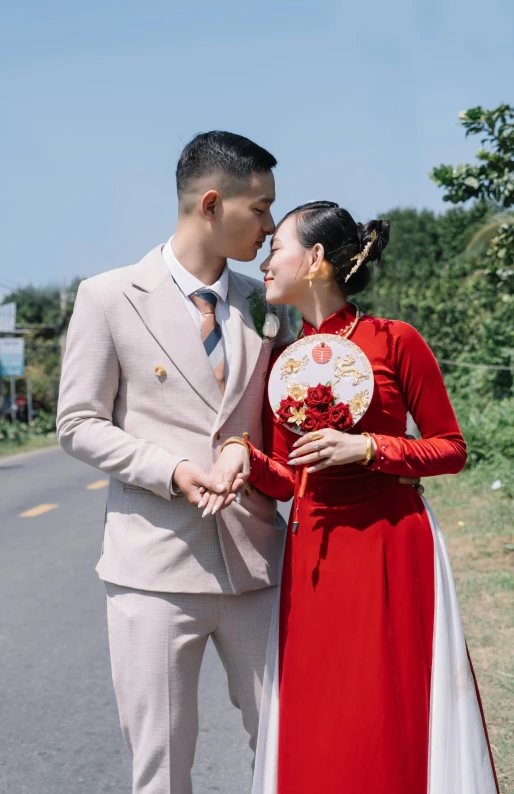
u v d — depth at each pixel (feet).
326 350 8.41
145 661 8.43
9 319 136.36
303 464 8.27
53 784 12.02
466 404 53.26
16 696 15.06
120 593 8.60
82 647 17.47
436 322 75.92
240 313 8.83
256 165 8.39
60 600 20.98
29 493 42.80
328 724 8.12
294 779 8.25
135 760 8.61
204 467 8.50
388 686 8.02
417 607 8.21
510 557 22.56
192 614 8.49
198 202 8.46
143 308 8.51
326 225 8.43
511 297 35.17
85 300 8.55
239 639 8.70
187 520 8.45
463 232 164.76
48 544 28.22
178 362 8.47
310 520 8.42
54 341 146.61
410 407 8.63
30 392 117.91
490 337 53.67
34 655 17.08
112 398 8.60
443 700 8.09
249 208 8.39
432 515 8.59
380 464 8.11
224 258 8.66
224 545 8.50
